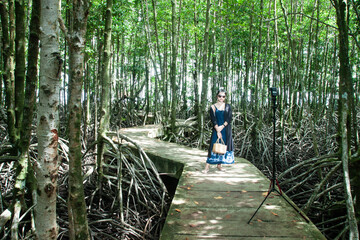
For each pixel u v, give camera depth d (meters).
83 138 8.33
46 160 1.68
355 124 3.88
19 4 3.52
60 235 3.97
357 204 3.66
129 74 17.83
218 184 4.24
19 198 3.62
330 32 10.09
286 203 3.48
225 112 4.78
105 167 5.50
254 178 4.56
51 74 1.62
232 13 8.28
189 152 6.40
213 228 2.82
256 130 8.86
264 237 2.64
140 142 7.54
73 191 2.04
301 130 10.16
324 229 4.38
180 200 3.58
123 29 8.75
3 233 3.67
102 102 4.80
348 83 3.38
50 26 1.58
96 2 7.13
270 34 10.30
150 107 16.53
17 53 3.72
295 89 10.10
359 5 4.55
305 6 11.37
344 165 2.65
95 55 8.91
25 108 3.49
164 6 12.02
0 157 3.94
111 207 4.84
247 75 10.02
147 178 5.73
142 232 4.18
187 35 14.12
